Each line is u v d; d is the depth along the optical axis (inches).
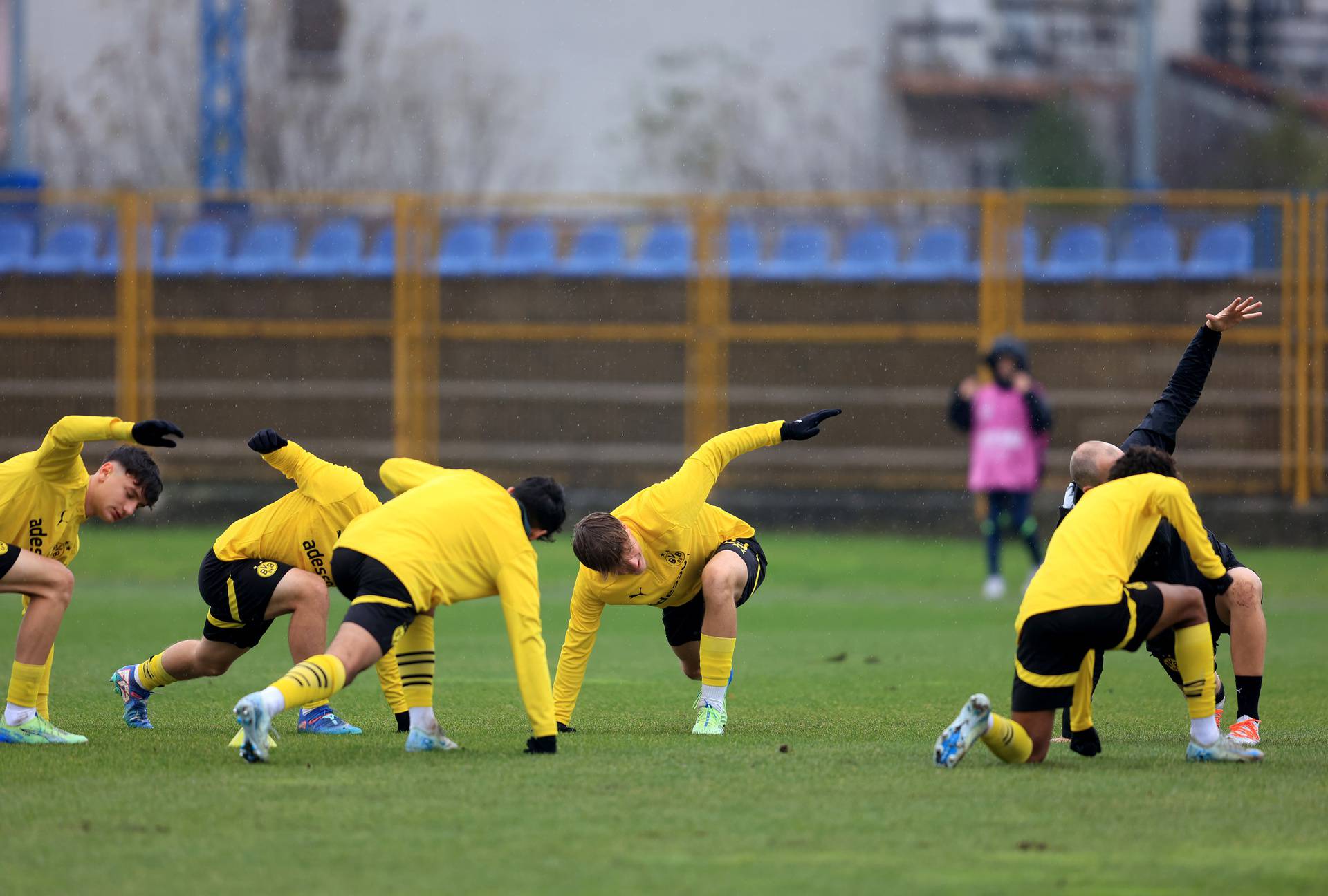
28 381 2805.1
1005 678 1349.7
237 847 645.9
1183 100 5895.7
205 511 2783.0
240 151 3858.3
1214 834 676.1
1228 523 2689.5
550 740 872.3
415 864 619.5
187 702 1155.3
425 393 2805.1
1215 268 3080.7
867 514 2773.1
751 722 1053.2
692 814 707.4
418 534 843.4
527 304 2819.9
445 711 1103.0
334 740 946.7
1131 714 1122.7
